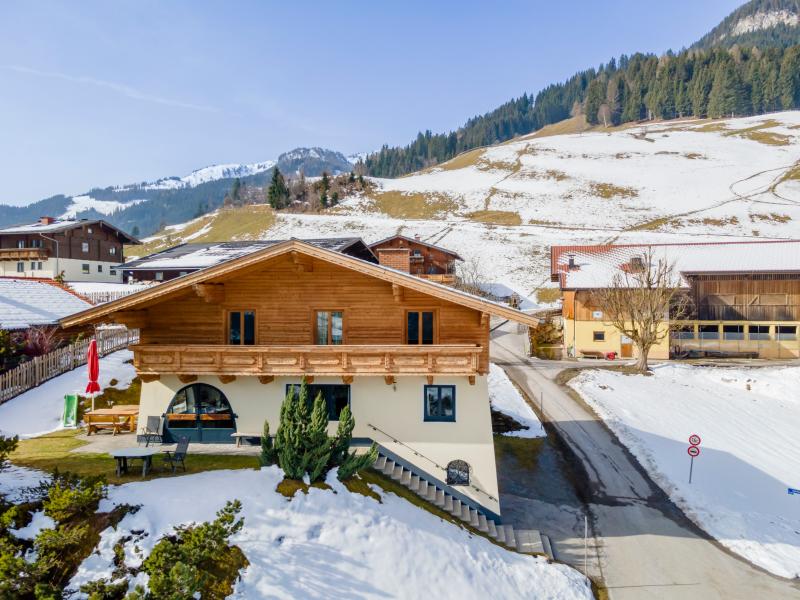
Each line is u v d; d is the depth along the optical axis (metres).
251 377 18.22
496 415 29.12
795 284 44.34
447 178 141.88
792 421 29.67
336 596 11.59
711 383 36.31
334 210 126.81
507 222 104.50
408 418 17.77
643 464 23.92
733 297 45.25
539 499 20.50
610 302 41.09
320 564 12.16
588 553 16.75
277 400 18.19
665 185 114.69
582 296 45.19
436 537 14.40
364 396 17.86
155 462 16.20
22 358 26.50
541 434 27.31
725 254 48.12
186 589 9.75
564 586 14.38
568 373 39.31
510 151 159.38
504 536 16.69
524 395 34.12
